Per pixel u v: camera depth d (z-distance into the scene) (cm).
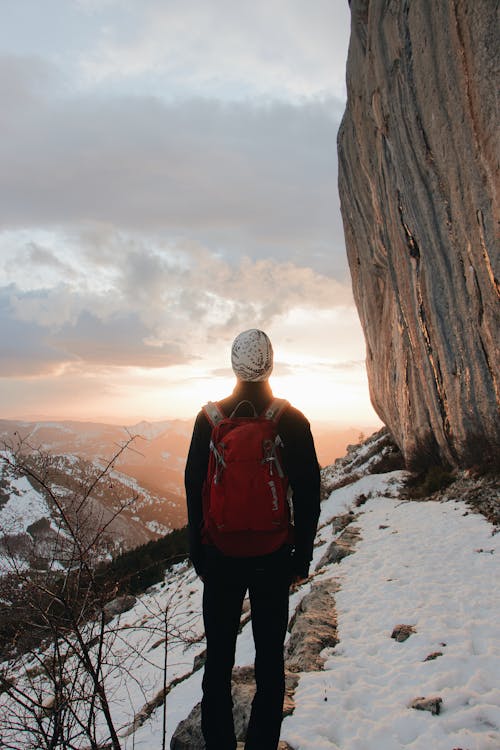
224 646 251
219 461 245
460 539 861
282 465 251
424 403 1612
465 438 1348
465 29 916
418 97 1174
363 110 1648
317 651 509
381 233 1781
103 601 228
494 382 1159
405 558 807
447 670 420
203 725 255
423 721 351
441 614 554
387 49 1305
